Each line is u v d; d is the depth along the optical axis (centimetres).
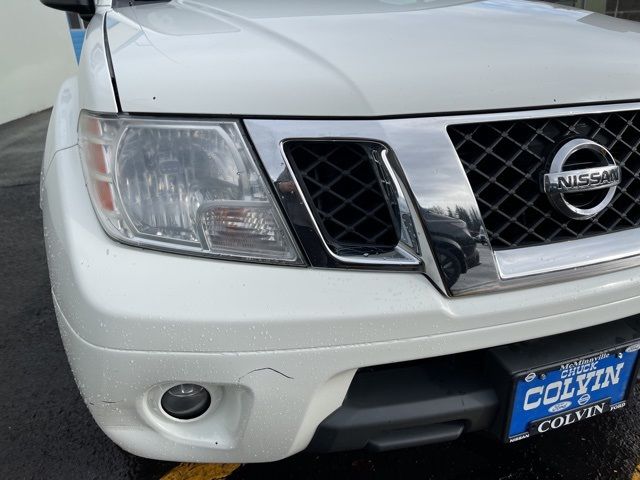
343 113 116
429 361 132
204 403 123
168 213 113
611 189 131
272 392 113
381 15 160
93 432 192
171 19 164
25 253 337
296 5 175
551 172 125
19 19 776
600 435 190
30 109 804
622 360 142
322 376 114
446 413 127
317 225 113
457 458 180
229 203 113
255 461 125
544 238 129
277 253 113
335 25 147
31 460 180
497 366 127
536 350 130
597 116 134
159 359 109
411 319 113
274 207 113
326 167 117
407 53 127
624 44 150
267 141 113
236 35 140
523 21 162
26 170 516
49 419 198
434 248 116
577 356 132
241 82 116
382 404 125
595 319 131
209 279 110
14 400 208
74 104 167
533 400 134
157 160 114
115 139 115
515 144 126
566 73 131
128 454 182
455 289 117
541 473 175
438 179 117
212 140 114
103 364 110
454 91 121
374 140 115
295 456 181
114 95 118
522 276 122
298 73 118
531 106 126
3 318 264
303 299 110
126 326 107
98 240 114
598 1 736
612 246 132
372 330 112
